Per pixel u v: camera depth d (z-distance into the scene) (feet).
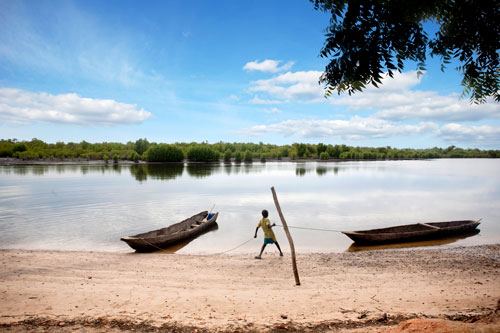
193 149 440.45
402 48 9.64
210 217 59.88
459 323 12.76
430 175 201.57
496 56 10.35
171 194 101.71
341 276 29.53
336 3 9.42
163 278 28.17
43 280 26.76
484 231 53.47
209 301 20.49
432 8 9.29
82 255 38.11
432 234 48.37
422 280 27.89
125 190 111.96
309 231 54.08
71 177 170.50
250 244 45.73
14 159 408.87
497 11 9.61
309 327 16.26
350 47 9.45
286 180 159.33
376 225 58.80
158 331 15.71
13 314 17.81
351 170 263.70
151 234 45.34
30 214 66.74
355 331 15.39
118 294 21.86
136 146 471.21
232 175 196.44
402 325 13.67
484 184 139.03
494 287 25.04
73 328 15.93
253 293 22.85
